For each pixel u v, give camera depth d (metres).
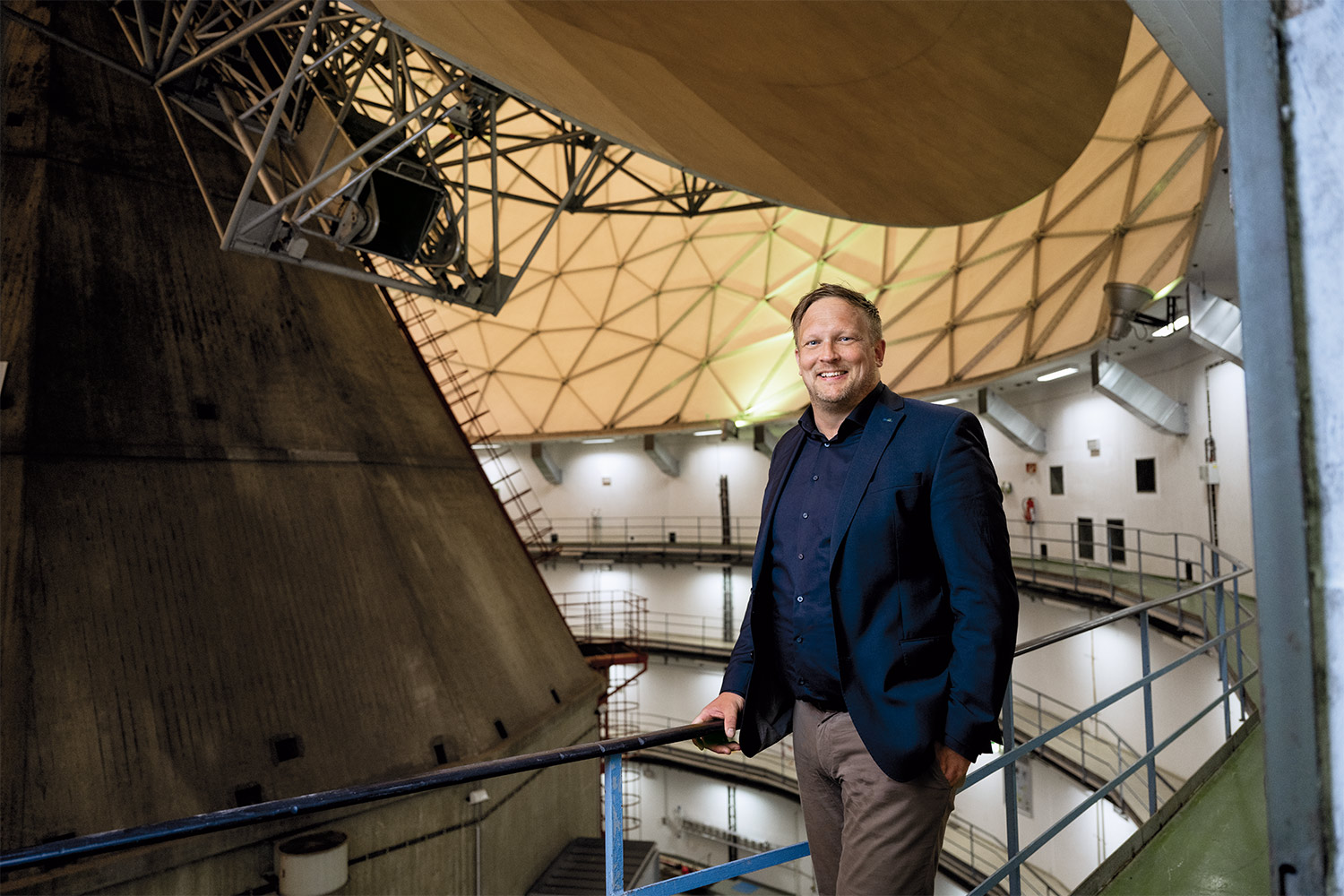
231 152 12.66
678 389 32.06
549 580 37.69
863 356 2.27
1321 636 0.79
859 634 2.10
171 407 10.08
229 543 9.64
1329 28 0.82
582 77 7.15
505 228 34.06
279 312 12.19
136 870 7.52
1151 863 4.05
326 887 8.28
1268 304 0.85
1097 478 21.55
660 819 32.72
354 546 10.85
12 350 9.22
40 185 10.41
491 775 2.09
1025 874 20.41
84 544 8.62
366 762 9.30
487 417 35.19
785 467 2.46
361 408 12.64
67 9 11.86
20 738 7.44
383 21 6.19
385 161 10.12
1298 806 0.81
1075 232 19.22
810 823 2.42
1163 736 16.98
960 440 2.09
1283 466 0.83
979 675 1.89
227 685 8.76
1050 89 7.70
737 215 31.02
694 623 34.56
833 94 7.92
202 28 10.52
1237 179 0.88
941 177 9.70
